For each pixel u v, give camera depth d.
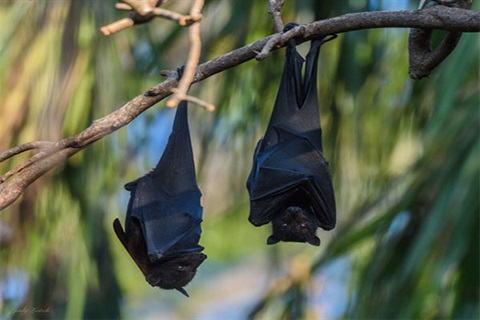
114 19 15.54
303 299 17.61
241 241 25.80
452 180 13.70
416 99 16.77
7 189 9.84
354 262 16.55
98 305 17.97
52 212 16.91
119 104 15.81
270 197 12.05
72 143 9.79
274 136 12.20
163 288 11.94
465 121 13.84
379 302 14.50
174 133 12.38
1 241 16.83
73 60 15.52
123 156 16.55
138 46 16.11
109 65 15.59
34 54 15.41
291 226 12.07
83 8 15.46
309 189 11.98
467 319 13.37
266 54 9.41
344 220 17.22
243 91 16.50
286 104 12.15
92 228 17.00
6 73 15.34
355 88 16.36
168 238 11.88
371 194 17.12
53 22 15.48
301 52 16.34
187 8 15.99
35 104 15.37
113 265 18.09
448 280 13.65
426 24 9.40
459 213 13.37
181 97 7.59
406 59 16.55
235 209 19.31
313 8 15.48
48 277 17.16
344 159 17.05
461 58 13.42
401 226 15.07
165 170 12.30
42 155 9.84
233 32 15.95
